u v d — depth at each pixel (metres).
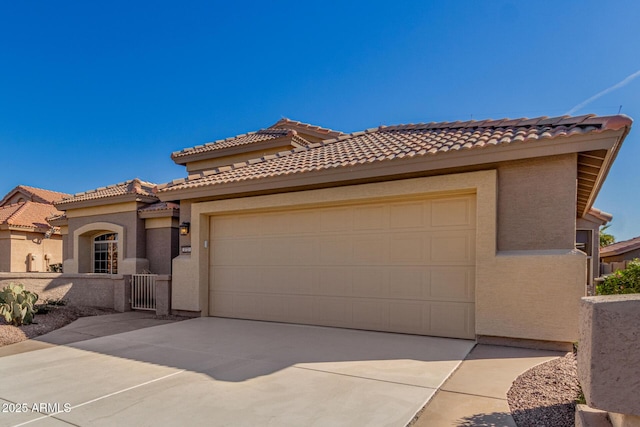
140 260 18.05
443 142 8.89
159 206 18.03
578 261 7.01
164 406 4.95
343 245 9.70
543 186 7.45
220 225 11.79
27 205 27.47
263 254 10.92
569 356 6.69
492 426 4.09
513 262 7.49
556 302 7.13
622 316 2.37
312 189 9.89
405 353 7.14
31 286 14.09
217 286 11.72
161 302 12.34
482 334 7.70
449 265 8.43
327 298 9.84
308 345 7.92
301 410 4.73
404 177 8.73
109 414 4.75
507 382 5.41
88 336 9.35
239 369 6.42
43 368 6.73
